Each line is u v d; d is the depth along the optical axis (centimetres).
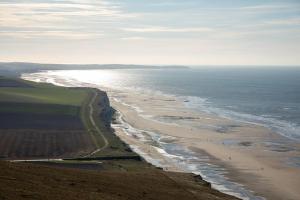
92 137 12156
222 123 15612
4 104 15900
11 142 11338
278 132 13700
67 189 4550
